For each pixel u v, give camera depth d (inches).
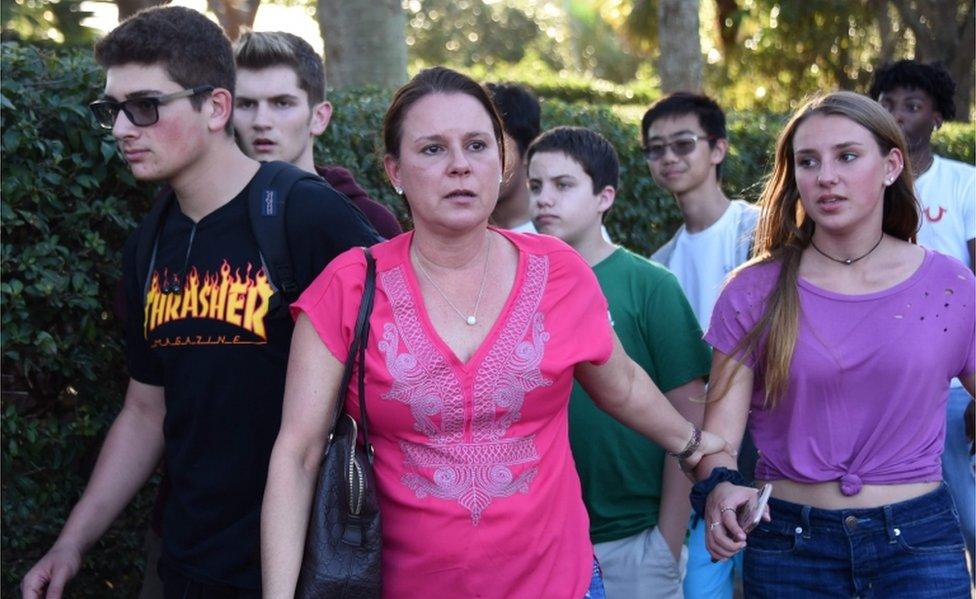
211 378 122.6
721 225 201.2
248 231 124.3
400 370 105.5
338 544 104.3
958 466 187.5
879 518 130.0
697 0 488.4
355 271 108.9
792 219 138.3
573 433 150.5
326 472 105.8
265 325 121.6
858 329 131.2
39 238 156.7
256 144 158.7
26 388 159.0
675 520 150.3
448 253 109.0
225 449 122.9
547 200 157.2
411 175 107.9
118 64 124.3
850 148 131.4
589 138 158.7
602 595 116.7
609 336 112.2
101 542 166.6
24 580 128.6
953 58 859.4
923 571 129.9
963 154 452.1
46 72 156.7
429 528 105.8
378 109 223.6
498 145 111.2
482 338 107.7
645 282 152.4
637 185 293.3
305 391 107.8
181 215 128.6
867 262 134.6
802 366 131.3
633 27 859.4
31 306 155.6
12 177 150.4
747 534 133.7
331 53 352.5
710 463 128.0
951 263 134.6
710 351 152.1
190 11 127.3
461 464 105.8
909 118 202.4
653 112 203.8
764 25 940.6
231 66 128.2
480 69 690.2
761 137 344.8
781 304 132.7
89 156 158.1
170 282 125.7
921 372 130.0
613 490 150.6
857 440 131.1
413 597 107.1
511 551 106.4
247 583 122.3
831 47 945.5
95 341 161.8
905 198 136.7
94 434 162.2
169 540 126.7
